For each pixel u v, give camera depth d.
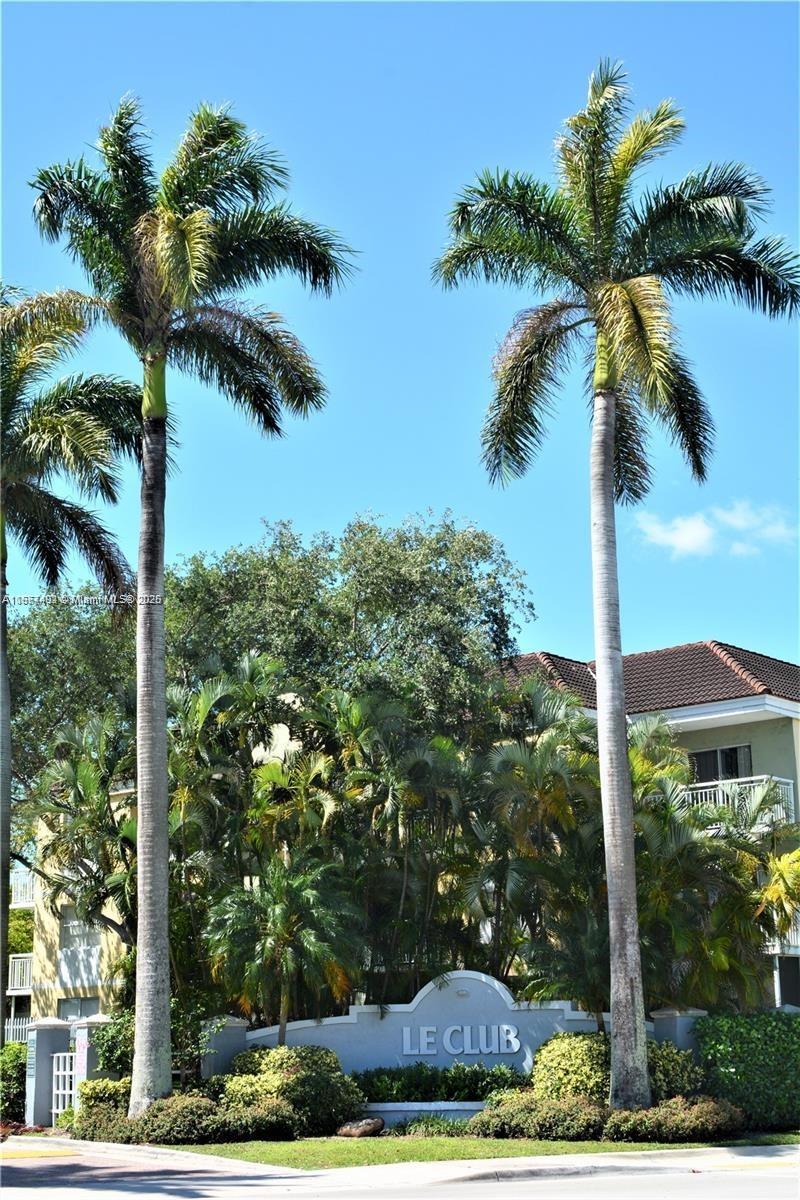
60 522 30.00
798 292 25.66
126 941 28.83
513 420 26.83
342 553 32.47
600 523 25.16
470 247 26.48
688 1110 22.50
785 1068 25.09
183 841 28.17
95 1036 25.97
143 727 24.77
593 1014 26.02
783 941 28.80
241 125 26.38
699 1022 25.80
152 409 25.88
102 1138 22.64
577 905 27.28
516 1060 26.11
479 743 30.19
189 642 35.41
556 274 26.28
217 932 25.62
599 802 27.70
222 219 26.47
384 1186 17.53
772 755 34.25
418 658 30.16
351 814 28.62
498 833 28.08
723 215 25.12
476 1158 20.11
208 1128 22.22
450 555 31.83
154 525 25.48
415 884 28.58
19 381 28.27
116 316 25.84
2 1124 26.03
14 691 39.88
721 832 28.20
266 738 29.88
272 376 27.36
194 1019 25.95
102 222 26.31
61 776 29.42
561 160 26.06
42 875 30.47
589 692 38.06
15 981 36.69
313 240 26.73
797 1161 20.02
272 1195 16.36
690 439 26.91
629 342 23.12
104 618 40.19
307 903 25.34
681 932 25.92
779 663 39.94
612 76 26.16
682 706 34.59
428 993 26.66
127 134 26.75
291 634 31.70
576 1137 22.05
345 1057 26.17
